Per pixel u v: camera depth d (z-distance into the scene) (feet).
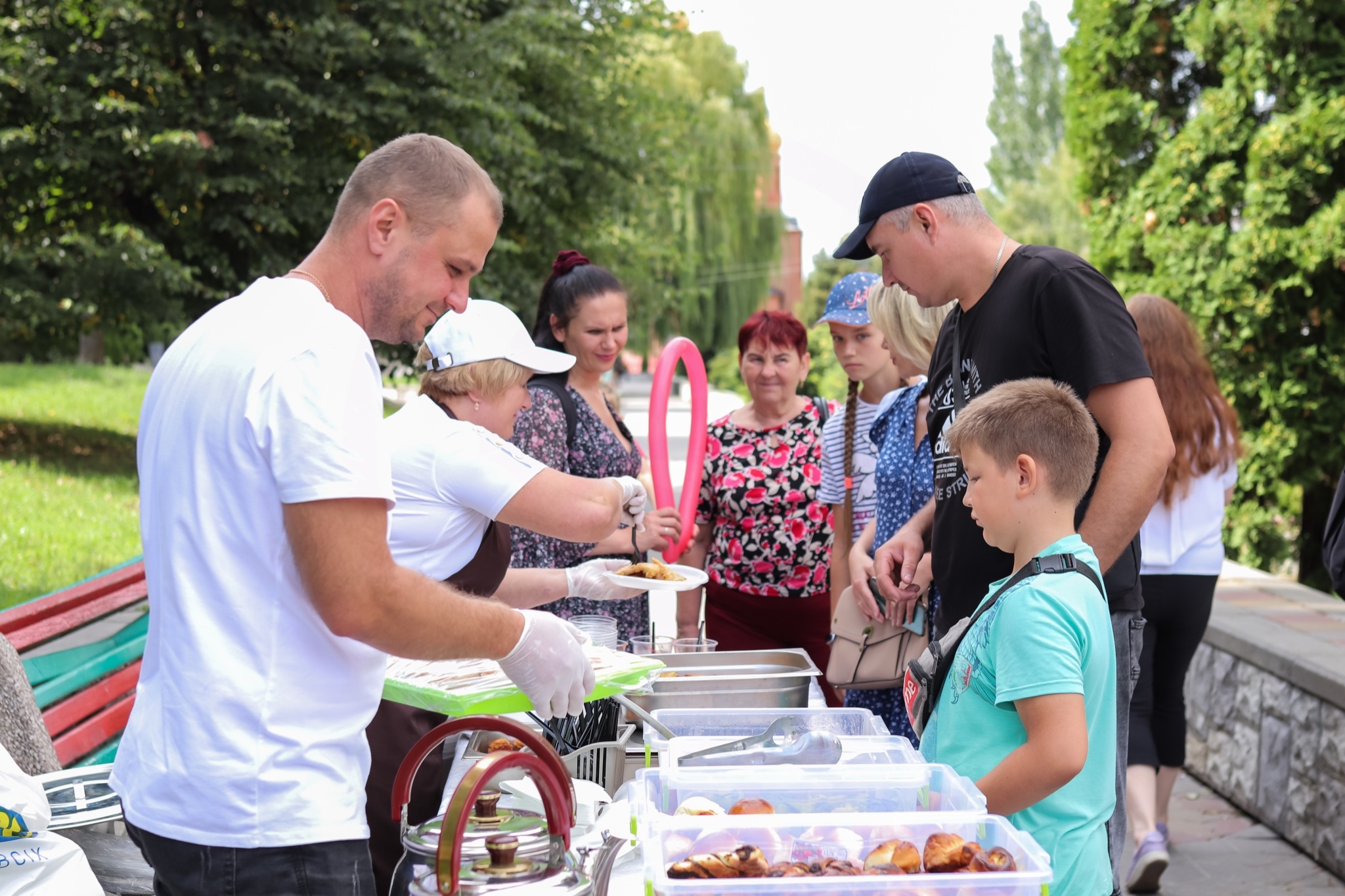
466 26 40.65
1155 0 30.73
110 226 38.91
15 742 7.53
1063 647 5.58
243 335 4.69
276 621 4.66
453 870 4.12
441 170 5.12
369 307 5.23
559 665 5.41
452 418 7.03
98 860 6.39
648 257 55.01
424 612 4.76
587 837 5.33
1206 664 15.65
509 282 44.45
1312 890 12.01
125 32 36.78
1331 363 27.32
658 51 63.87
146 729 4.78
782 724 6.23
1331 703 12.34
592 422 10.71
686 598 12.26
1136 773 12.11
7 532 23.99
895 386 11.64
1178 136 30.09
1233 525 29.19
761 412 12.27
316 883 4.67
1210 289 28.55
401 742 6.69
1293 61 27.94
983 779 5.63
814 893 4.07
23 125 36.96
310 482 4.48
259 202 37.58
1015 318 7.35
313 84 38.55
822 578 11.93
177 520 4.68
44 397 45.62
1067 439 5.99
